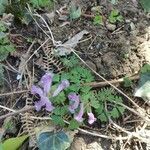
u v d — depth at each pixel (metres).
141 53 0.21
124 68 0.21
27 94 0.20
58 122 0.18
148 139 0.19
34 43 0.21
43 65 0.21
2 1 0.22
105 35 0.22
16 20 0.22
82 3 0.23
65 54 0.21
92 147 0.18
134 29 0.22
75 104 0.18
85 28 0.22
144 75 0.19
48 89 0.19
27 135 0.18
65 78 0.19
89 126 0.19
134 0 0.23
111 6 0.23
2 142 0.19
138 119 0.19
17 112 0.19
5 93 0.20
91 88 0.20
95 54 0.21
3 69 0.21
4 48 0.21
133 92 0.20
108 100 0.19
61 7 0.23
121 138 0.19
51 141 0.18
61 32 0.22
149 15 0.22
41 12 0.23
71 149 0.18
